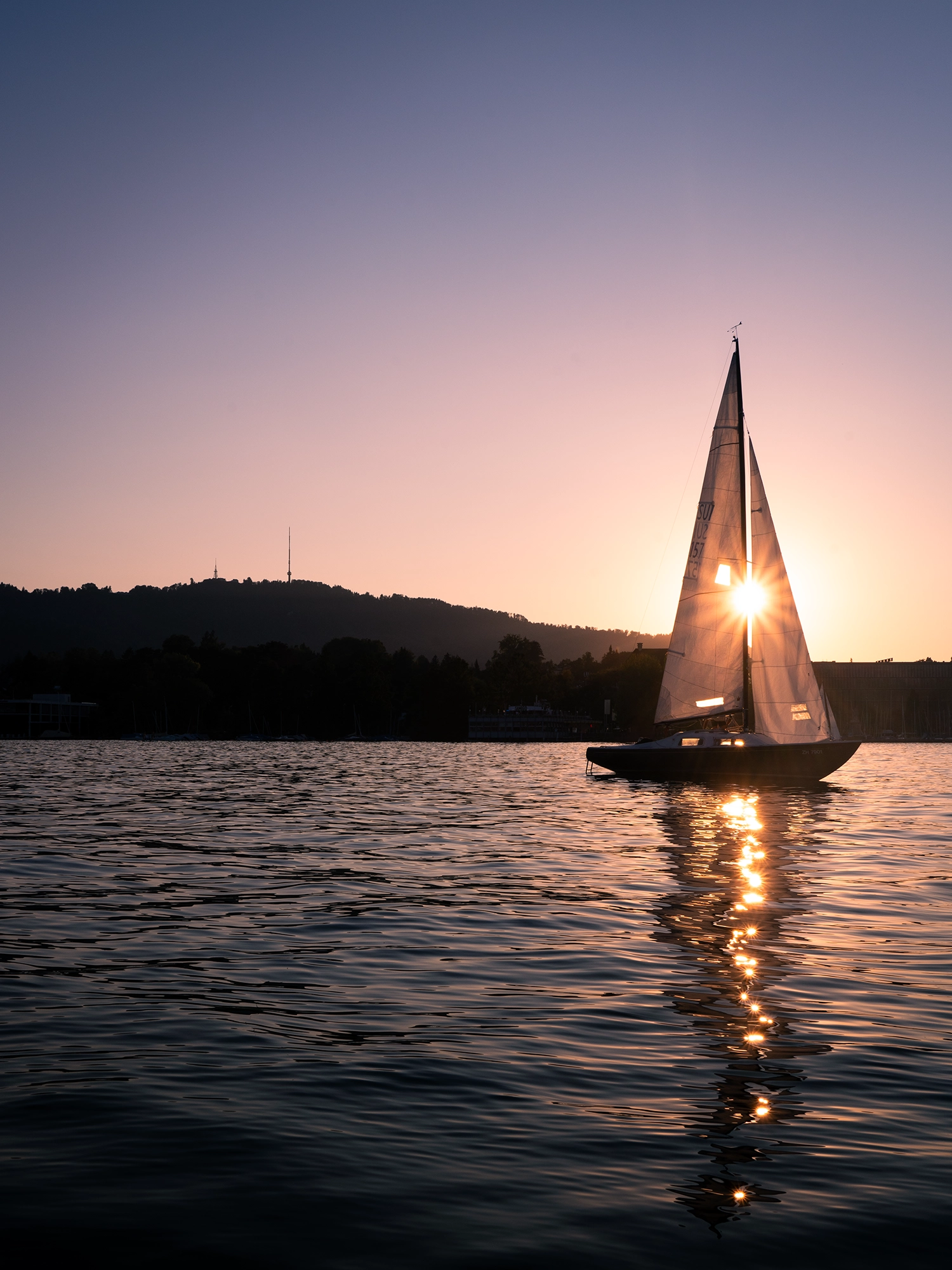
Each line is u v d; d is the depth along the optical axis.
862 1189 8.45
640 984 14.88
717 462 58.50
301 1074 11.01
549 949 17.19
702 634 58.91
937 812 45.44
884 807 47.75
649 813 43.59
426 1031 12.58
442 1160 8.95
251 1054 11.66
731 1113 10.02
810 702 56.16
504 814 42.94
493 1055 11.70
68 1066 11.20
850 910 20.92
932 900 22.19
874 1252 7.49
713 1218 7.97
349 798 52.34
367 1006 13.70
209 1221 7.86
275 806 46.59
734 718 59.06
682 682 59.44
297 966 15.91
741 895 22.67
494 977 15.26
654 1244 7.59
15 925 18.88
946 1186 8.50
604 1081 10.88
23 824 37.69
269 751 148.88
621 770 59.22
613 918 19.91
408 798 52.12
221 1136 9.37
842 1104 10.25
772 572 56.53
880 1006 13.73
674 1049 11.94
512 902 21.59
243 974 15.38
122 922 19.25
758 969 15.81
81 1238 7.59
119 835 34.00
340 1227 7.80
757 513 56.69
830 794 55.56
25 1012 13.27
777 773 56.09
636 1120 9.84
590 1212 8.05
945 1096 10.48
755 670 56.94
